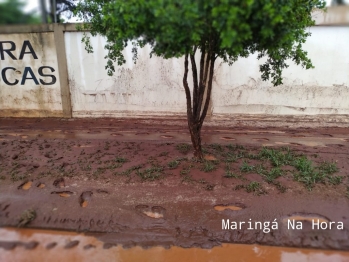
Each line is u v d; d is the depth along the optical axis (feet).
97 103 19.92
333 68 17.46
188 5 6.14
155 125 18.31
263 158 12.23
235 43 7.01
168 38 6.86
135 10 6.66
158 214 9.06
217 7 6.07
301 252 7.72
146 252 7.73
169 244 7.98
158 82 18.90
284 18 6.88
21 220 8.82
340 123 18.22
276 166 11.56
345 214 8.77
